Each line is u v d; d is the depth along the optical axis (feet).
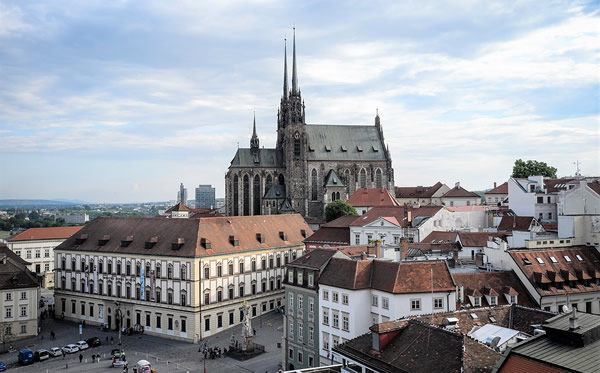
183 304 439.63
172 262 448.65
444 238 486.38
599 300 301.84
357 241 571.28
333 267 310.45
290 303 343.46
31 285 462.19
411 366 174.50
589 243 346.13
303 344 329.52
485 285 291.58
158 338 447.42
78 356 393.50
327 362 305.32
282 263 532.73
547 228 512.63
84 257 513.04
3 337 448.24
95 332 472.44
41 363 377.50
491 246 332.80
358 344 202.69
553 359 132.77
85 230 540.93
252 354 379.35
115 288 488.44
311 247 561.84
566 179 614.34
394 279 271.49
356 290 282.36
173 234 476.54
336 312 297.53
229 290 467.93
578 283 301.02
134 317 473.67
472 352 167.73
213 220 493.77
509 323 213.66
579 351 133.69
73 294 518.78
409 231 538.47
